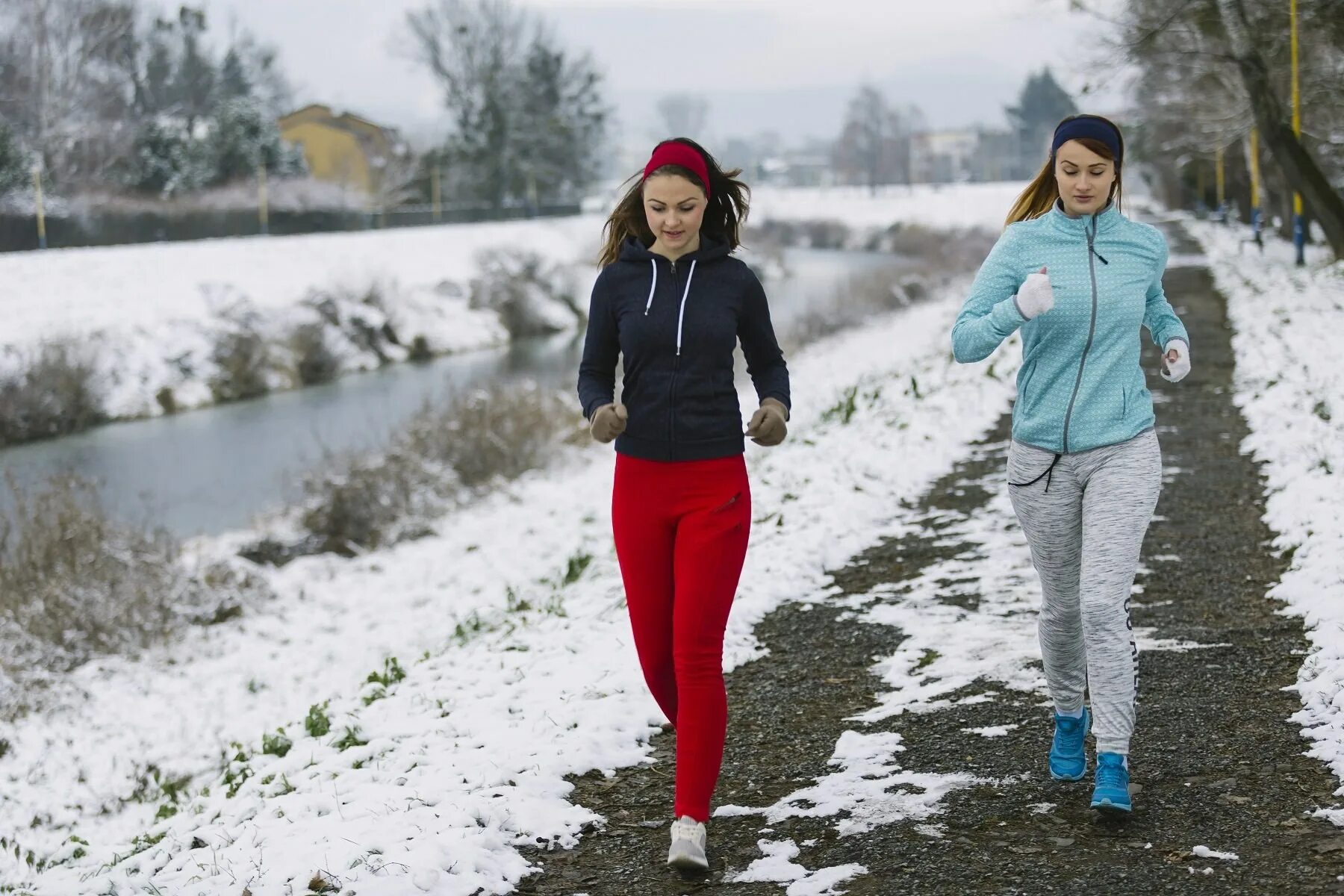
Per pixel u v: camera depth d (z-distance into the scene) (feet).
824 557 27.17
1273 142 81.20
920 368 62.49
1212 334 62.39
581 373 13.65
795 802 14.67
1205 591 22.39
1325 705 15.83
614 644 21.52
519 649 22.62
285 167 201.05
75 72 185.26
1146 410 13.25
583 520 46.16
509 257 166.09
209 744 28.40
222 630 39.09
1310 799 13.33
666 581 13.48
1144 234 13.30
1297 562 22.80
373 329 126.62
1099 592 12.87
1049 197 14.03
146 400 96.48
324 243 152.87
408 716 19.17
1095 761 14.96
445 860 13.16
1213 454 34.58
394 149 253.85
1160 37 81.97
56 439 86.22
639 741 17.24
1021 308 12.41
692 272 13.25
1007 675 18.63
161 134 193.88
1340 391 38.47
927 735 16.46
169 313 112.88
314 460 75.00
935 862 12.64
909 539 28.78
